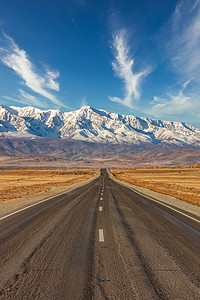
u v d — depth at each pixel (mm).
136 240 6148
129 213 10578
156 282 3682
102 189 25844
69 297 3186
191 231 7262
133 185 35781
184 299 3174
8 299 3127
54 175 97875
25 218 9078
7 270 4078
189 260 4715
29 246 5496
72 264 4387
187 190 27625
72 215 9844
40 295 3234
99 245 5660
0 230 7090
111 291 3363
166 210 11695
